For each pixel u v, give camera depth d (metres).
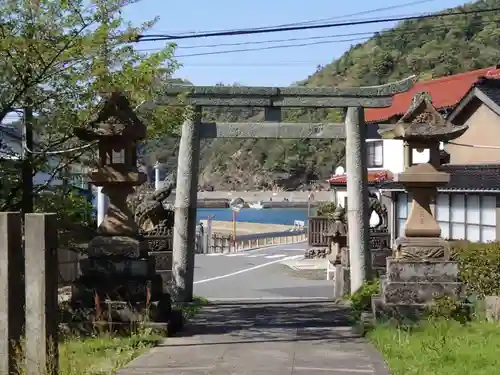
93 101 11.66
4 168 11.74
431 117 11.59
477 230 22.30
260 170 117.69
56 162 14.62
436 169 11.63
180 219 16.22
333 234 20.12
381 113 32.72
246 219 89.00
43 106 11.66
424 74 66.69
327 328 11.76
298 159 112.06
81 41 10.27
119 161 11.01
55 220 6.61
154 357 8.91
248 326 12.04
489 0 77.88
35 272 6.41
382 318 11.12
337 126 16.53
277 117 16.28
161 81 12.95
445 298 11.01
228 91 15.76
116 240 10.84
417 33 77.69
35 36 10.26
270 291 23.61
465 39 72.56
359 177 16.31
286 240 51.31
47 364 6.40
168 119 13.13
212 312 14.63
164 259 18.95
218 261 36.12
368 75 77.38
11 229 6.34
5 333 6.32
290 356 8.99
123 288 10.61
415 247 11.45
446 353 8.30
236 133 16.27
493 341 9.05
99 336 10.10
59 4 10.28
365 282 15.86
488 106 22.84
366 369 8.15
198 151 16.16
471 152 24.27
